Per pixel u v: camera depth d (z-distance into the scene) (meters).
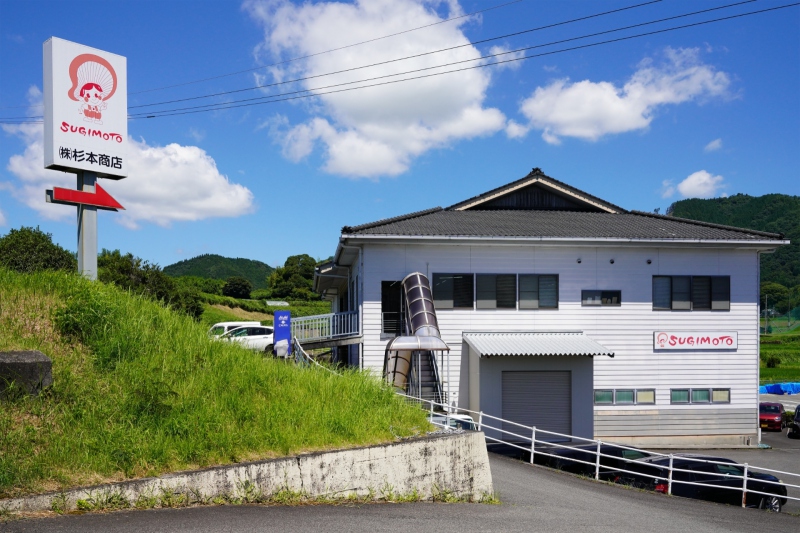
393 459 8.20
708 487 13.16
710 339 22.52
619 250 22.38
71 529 5.36
